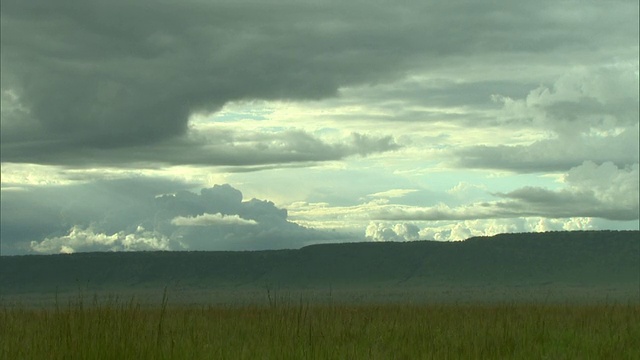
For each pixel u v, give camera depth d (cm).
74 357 1364
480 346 1709
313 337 1767
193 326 1995
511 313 2989
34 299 11494
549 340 1977
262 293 15662
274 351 1522
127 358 1367
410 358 1558
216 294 15312
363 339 1877
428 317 2680
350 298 11331
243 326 2156
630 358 1666
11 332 1811
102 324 1548
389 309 3216
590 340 1919
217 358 1430
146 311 2602
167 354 1413
